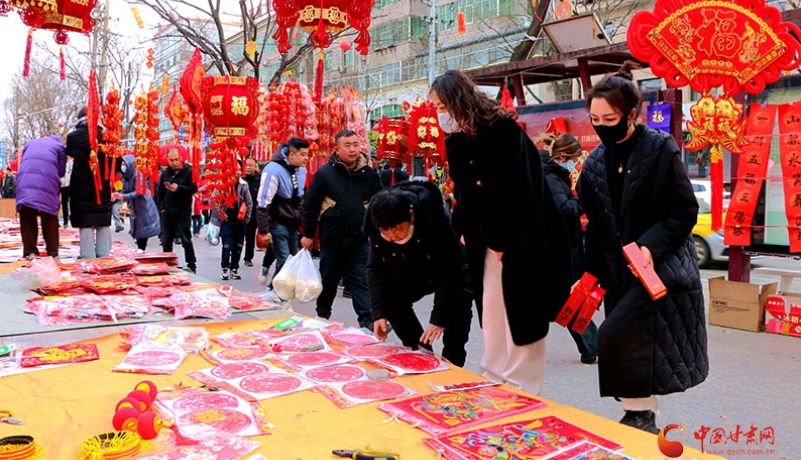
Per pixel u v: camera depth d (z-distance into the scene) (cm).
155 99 783
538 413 235
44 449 200
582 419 229
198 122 712
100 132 653
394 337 526
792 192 558
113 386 264
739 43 413
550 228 286
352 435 213
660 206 257
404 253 310
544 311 280
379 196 296
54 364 296
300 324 379
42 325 376
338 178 491
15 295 469
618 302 267
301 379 271
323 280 495
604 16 1552
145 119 776
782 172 565
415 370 286
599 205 273
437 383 272
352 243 494
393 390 257
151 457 190
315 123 773
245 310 435
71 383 268
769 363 471
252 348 324
